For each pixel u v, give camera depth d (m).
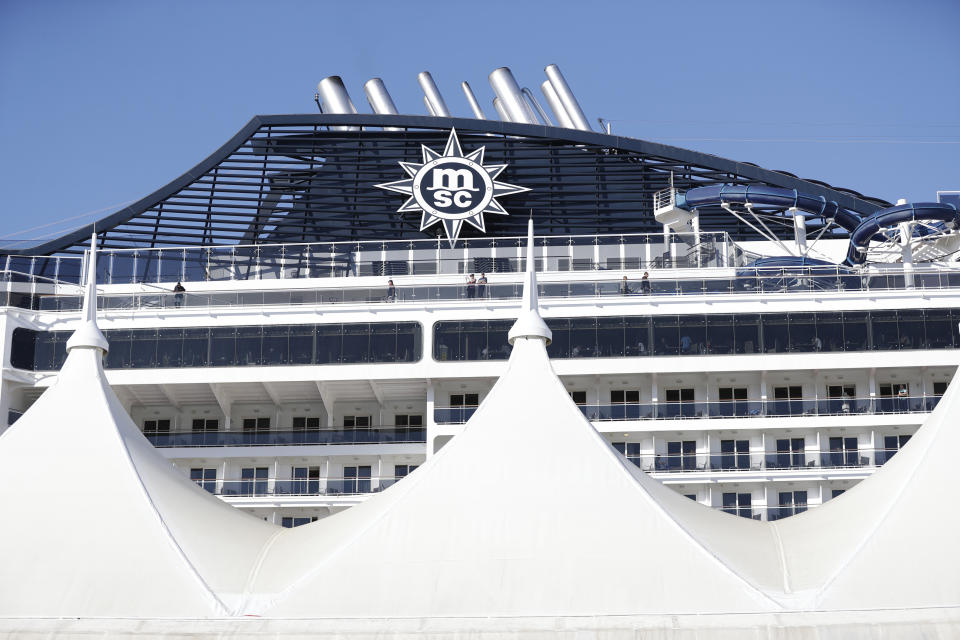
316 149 69.00
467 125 68.31
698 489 52.03
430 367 53.09
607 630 31.33
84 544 36.12
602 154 68.75
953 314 52.09
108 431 39.34
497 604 33.72
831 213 60.72
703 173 67.94
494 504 35.56
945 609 31.22
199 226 68.31
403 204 66.06
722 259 57.97
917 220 57.78
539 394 38.25
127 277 59.50
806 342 52.38
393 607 33.78
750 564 35.34
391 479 52.72
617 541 34.78
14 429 39.50
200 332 54.47
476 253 60.16
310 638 31.47
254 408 55.78
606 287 54.03
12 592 35.19
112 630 32.34
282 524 53.16
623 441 53.31
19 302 56.88
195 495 39.81
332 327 53.97
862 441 51.94
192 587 34.91
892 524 34.88
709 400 53.66
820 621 31.05
